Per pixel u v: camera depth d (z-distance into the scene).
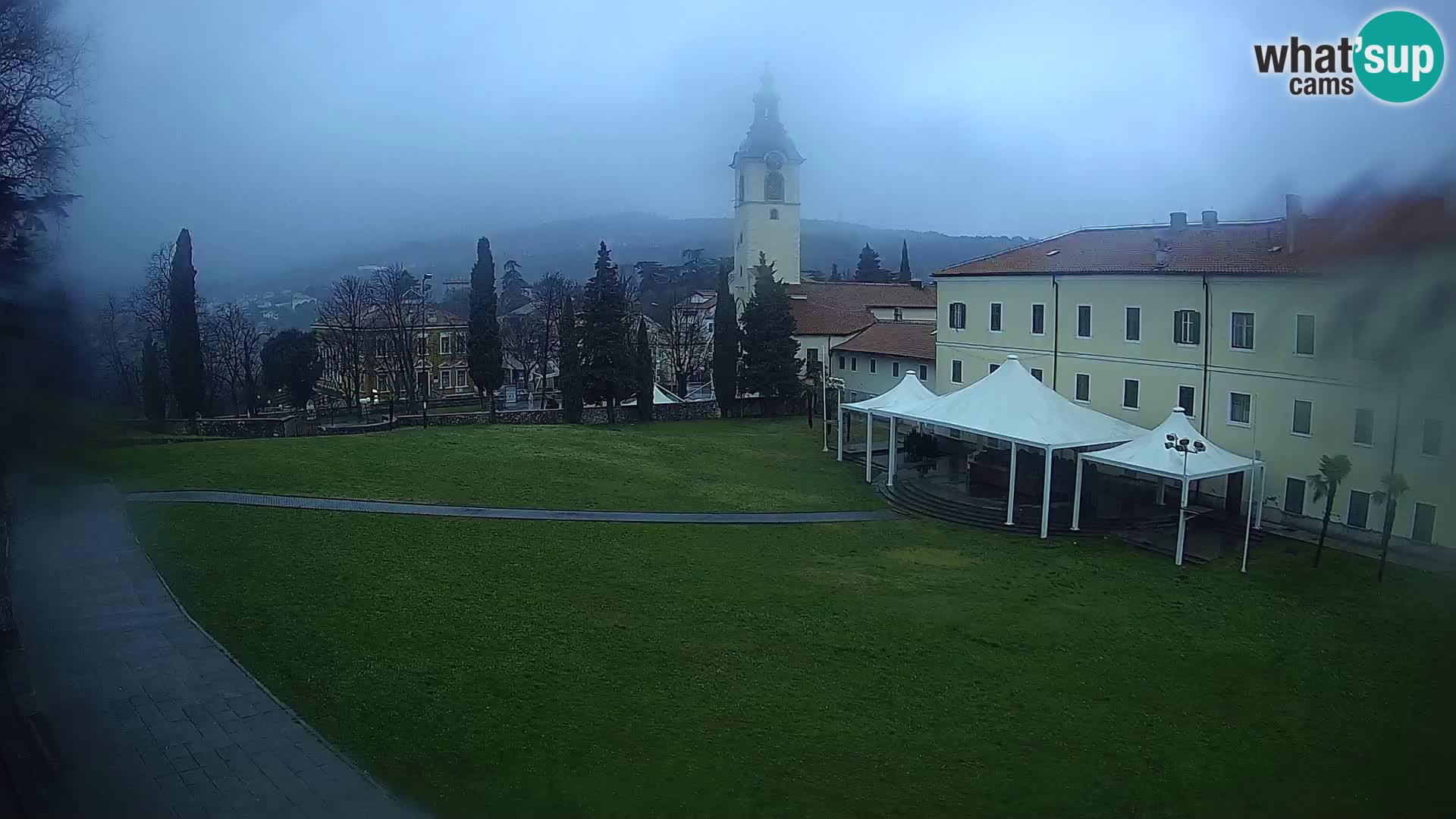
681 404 63.88
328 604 21.98
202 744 15.33
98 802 13.46
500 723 16.73
